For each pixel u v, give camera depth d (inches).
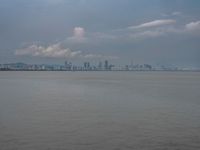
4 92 3142.2
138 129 1152.2
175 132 1101.1
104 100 2290.8
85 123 1275.8
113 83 5172.2
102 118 1411.2
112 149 889.5
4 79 6865.2
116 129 1157.1
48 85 4488.2
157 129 1159.0
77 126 1211.9
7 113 1571.1
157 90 3420.3
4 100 2290.8
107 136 1039.6
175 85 4579.2
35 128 1168.2
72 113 1579.7
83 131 1117.1
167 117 1445.6
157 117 1450.5
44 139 994.7
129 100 2283.5
